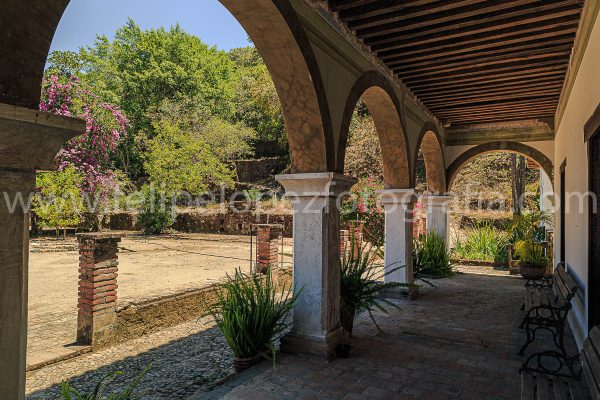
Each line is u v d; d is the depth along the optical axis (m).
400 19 4.14
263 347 3.90
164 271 9.25
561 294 4.70
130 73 28.98
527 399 2.61
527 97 7.14
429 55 5.12
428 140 8.91
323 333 4.02
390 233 6.77
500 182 18.64
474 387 3.41
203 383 3.87
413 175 7.00
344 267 4.71
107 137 16.72
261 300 3.88
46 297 6.91
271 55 3.67
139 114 26.91
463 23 4.20
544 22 4.26
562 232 6.67
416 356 4.12
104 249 4.84
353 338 4.72
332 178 3.94
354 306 4.56
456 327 5.19
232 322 3.74
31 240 15.87
